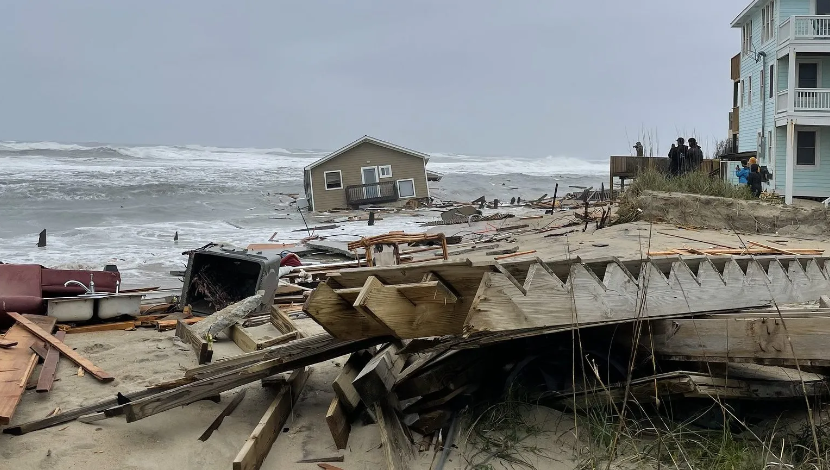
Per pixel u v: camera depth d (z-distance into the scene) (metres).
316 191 39.16
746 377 4.86
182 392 4.79
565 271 4.76
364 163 40.00
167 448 4.56
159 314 8.66
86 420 4.88
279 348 5.49
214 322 7.21
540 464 4.22
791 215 15.04
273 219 32.44
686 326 4.66
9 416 4.42
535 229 19.02
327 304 4.62
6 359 5.71
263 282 8.48
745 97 29.23
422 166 40.91
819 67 23.94
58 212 32.16
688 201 16.61
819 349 4.35
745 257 5.46
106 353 6.68
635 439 4.40
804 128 24.34
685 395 4.33
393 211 36.66
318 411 5.21
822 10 23.89
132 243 21.62
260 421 4.57
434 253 14.29
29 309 7.49
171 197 40.81
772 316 4.76
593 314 4.37
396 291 4.05
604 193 32.78
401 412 4.75
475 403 4.90
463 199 49.72
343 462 4.37
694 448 4.23
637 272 5.08
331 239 21.80
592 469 4.05
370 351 5.55
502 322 4.01
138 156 77.75
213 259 9.25
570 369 4.96
